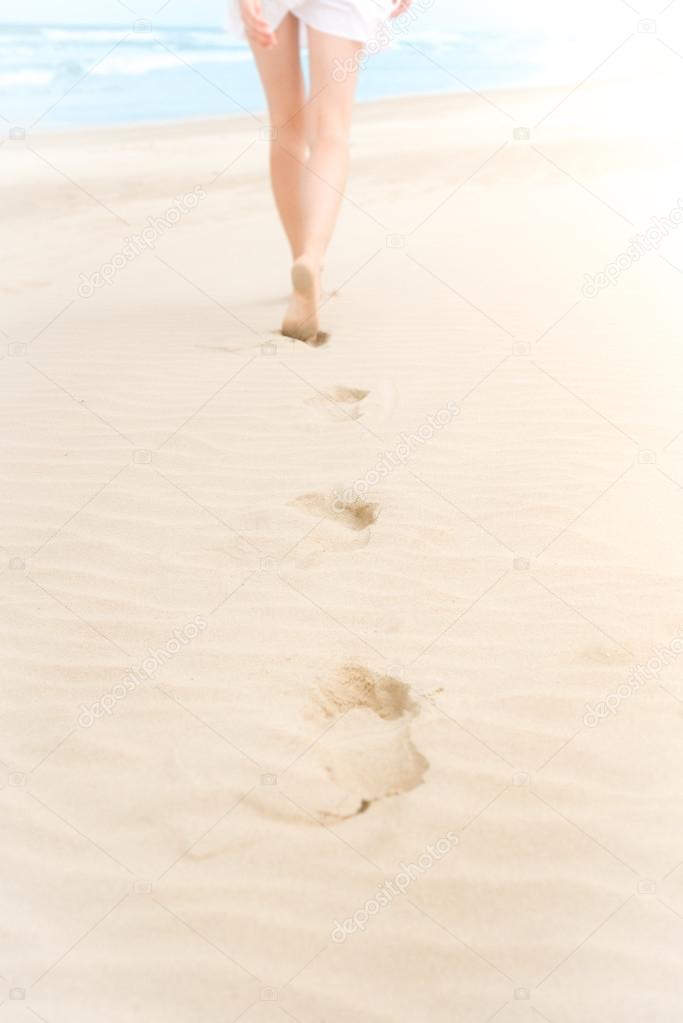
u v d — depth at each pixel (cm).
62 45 3312
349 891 394
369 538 611
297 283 862
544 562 583
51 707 489
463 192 1568
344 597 561
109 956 371
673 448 699
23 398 785
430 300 1002
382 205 1499
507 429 726
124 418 749
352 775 448
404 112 2570
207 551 602
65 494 657
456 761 450
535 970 361
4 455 703
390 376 815
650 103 2483
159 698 493
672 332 906
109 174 1834
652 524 614
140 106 2639
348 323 940
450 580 571
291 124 897
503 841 412
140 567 590
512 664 507
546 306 977
